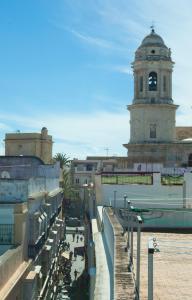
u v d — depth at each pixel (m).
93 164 113.44
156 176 29.77
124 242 15.57
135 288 11.25
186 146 65.31
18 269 19.66
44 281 28.78
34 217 23.58
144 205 28.28
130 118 68.75
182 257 16.58
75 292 43.56
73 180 109.12
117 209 25.62
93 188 37.34
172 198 29.20
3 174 40.38
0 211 21.03
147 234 22.34
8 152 63.12
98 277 13.96
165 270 14.67
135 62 68.12
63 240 58.88
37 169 40.62
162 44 68.31
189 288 12.67
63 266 51.19
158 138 66.88
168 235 22.06
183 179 29.48
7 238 20.95
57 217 44.69
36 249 24.28
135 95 68.50
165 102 67.44
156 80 67.81
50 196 32.62
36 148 62.50
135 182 30.20
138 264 11.02
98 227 27.20
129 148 67.62
